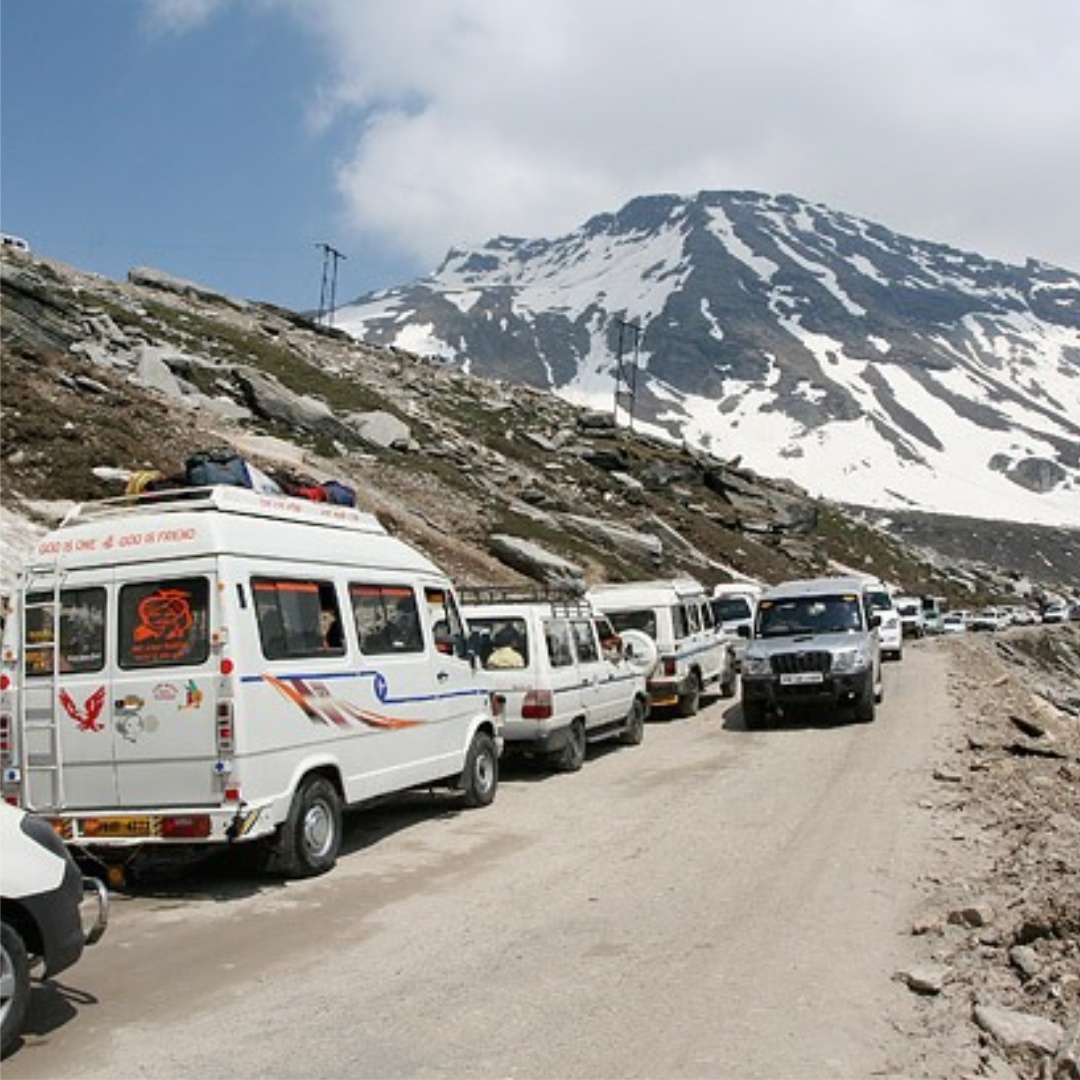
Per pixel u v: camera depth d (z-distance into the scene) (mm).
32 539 20734
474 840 10633
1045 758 14312
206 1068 5332
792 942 7246
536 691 14008
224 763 8438
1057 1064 5262
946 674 28656
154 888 9047
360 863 9766
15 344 33469
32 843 5730
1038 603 116500
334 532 10414
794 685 18156
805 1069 5273
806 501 99750
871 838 10172
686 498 72500
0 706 8984
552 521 47000
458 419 67062
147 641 8734
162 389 38469
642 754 16156
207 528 8711
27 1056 5504
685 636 20734
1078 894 7676
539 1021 5902
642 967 6785
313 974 6738
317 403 44250
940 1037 5688
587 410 93125
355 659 10070
